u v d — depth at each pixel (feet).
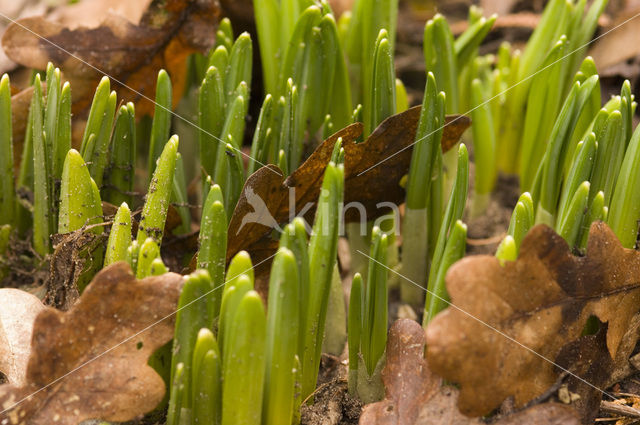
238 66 1.93
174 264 1.88
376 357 1.73
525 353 1.62
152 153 1.88
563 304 1.64
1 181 1.91
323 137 1.92
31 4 2.92
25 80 2.39
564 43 1.94
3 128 1.88
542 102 1.99
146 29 2.03
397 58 3.03
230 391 1.60
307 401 1.74
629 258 1.69
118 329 1.63
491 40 3.05
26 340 1.70
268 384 1.62
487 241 2.12
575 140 1.91
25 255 1.95
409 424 1.65
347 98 1.98
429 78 1.78
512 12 3.10
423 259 1.93
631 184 1.76
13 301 1.73
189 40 2.05
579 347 1.66
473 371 1.58
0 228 1.90
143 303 1.63
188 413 1.64
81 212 1.75
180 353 1.63
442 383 1.66
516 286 1.61
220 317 1.63
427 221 1.94
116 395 1.62
